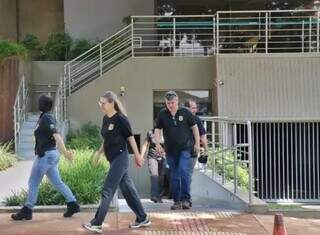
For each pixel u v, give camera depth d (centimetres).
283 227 669
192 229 849
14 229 845
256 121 1733
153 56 2011
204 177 1284
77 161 1198
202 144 1055
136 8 2380
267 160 1719
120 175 807
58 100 1777
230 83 1900
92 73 2069
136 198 842
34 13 2545
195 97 1991
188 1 2384
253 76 1909
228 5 2384
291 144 1731
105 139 810
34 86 2184
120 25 2383
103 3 2383
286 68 1919
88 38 2375
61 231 830
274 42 2080
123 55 2083
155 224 877
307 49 2092
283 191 1684
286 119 1736
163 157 1225
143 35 2181
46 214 952
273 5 2383
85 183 1038
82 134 1858
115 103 810
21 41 2383
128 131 806
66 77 2031
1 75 1894
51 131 881
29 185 904
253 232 835
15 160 1575
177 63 1966
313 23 2030
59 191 941
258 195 1669
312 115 1900
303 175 1703
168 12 2386
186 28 2227
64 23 2447
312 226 893
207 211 991
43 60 2259
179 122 980
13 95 1911
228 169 1214
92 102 1955
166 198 1296
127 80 1955
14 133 1758
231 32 2209
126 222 891
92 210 988
